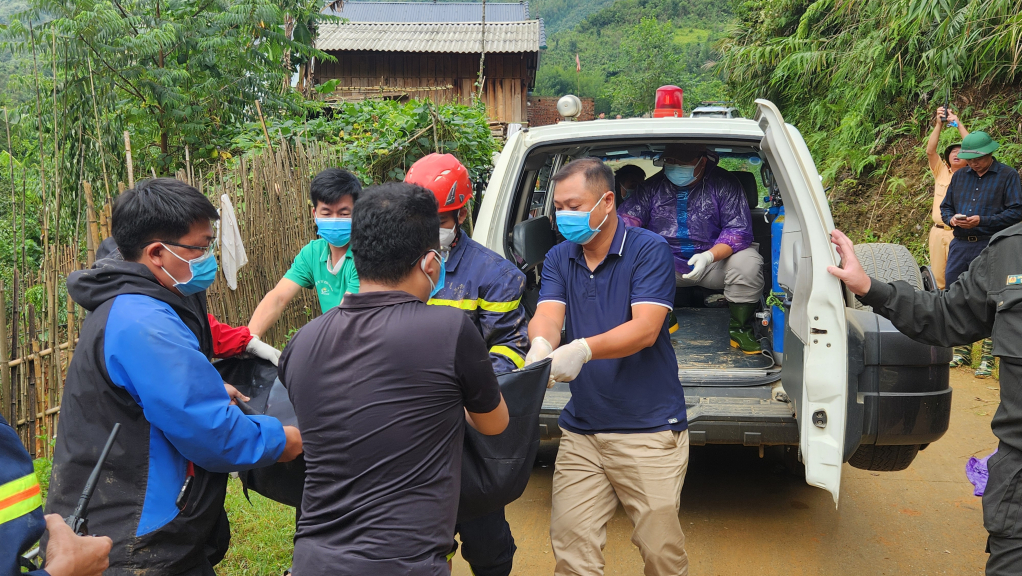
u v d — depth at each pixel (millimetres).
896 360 2791
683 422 2344
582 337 2426
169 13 6887
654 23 31516
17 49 6145
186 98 6625
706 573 2984
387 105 7152
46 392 3676
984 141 5312
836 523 3410
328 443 1594
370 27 20078
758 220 4895
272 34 7492
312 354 1627
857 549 3168
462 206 2287
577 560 2355
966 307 2113
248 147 6324
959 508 3541
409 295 1649
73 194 6273
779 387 3314
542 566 3078
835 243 2361
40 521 1132
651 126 3814
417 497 1562
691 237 4336
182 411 1614
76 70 6137
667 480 2273
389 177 6297
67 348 3705
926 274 3867
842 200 8844
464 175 2305
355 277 2826
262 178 4688
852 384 2775
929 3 7820
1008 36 7348
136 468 1688
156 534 1695
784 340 3123
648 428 2285
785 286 2922
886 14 9023
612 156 4836
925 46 8453
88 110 6168
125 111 6387
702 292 4812
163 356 1623
